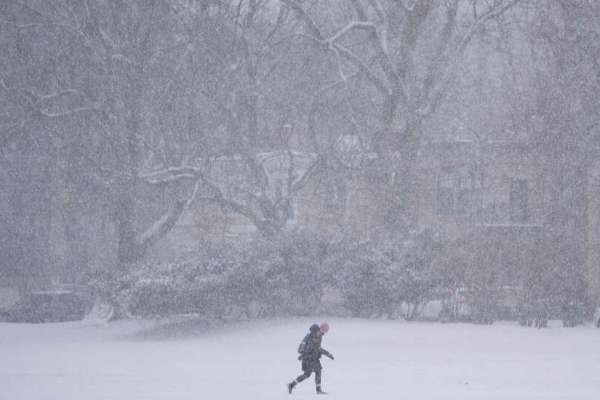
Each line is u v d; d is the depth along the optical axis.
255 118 69.31
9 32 68.12
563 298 58.72
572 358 42.22
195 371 37.53
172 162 67.31
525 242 59.00
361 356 43.62
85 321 70.69
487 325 56.84
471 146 70.25
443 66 72.81
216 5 68.31
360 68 71.62
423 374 36.28
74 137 70.25
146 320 65.62
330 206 70.81
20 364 40.97
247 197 72.12
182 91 67.31
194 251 60.94
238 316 61.69
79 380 34.22
